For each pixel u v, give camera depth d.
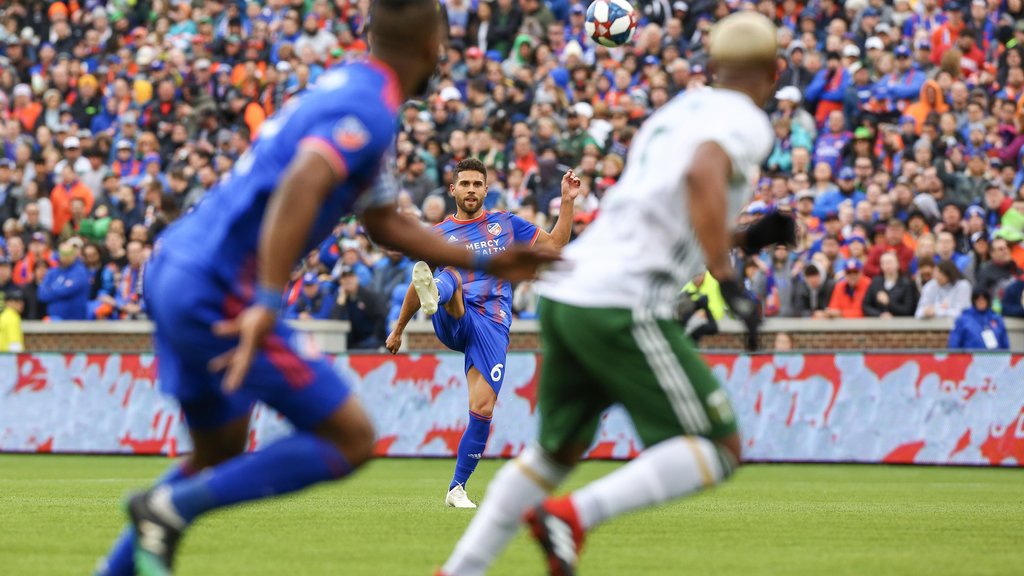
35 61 78.81
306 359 12.86
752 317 12.95
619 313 13.58
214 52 73.94
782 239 15.82
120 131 72.00
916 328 49.72
